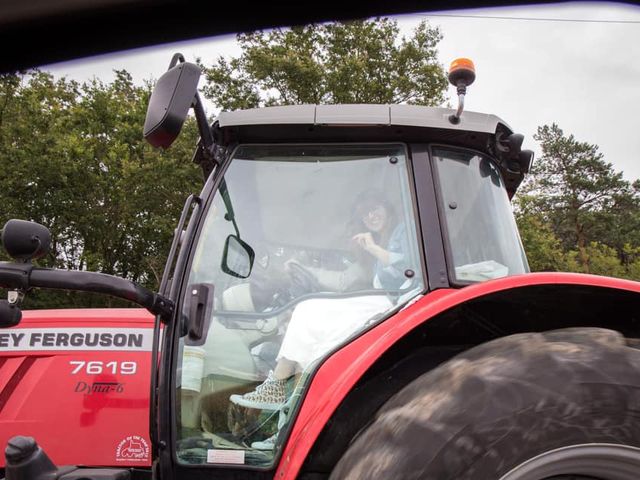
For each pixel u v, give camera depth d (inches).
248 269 99.3
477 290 78.3
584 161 1504.7
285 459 79.4
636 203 1512.1
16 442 86.7
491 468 62.1
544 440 63.0
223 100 1020.5
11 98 901.2
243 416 92.0
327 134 102.9
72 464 112.5
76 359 118.3
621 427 63.8
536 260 1202.6
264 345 96.5
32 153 850.8
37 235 87.9
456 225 98.0
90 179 882.8
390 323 89.5
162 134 85.1
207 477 87.5
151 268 880.3
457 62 99.4
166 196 909.2
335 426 84.8
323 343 92.7
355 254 99.3
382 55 1045.2
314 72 983.6
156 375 90.4
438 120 100.0
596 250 1316.4
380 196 101.1
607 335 72.7
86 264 879.1
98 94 969.5
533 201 1387.8
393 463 63.6
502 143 108.0
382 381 86.5
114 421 114.3
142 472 110.6
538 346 70.0
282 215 101.8
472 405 64.7
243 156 103.7
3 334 120.7
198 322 91.7
